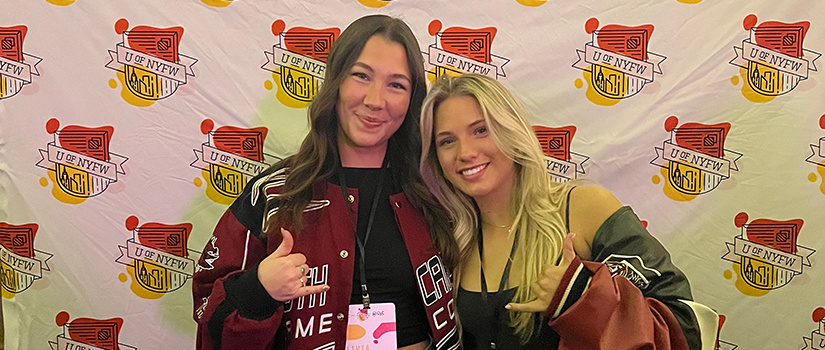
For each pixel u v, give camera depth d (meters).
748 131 1.81
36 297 1.83
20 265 1.83
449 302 1.53
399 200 1.54
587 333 1.25
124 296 1.84
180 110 1.81
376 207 1.53
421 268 1.49
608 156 1.83
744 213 1.83
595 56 1.81
